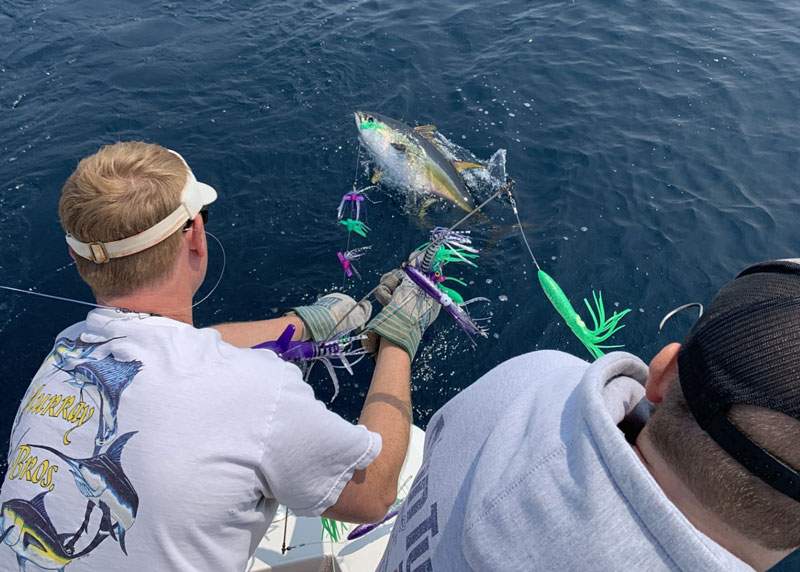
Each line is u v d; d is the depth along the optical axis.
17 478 1.20
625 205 4.84
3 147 5.46
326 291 4.14
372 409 1.70
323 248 4.47
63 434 1.19
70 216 1.24
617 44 7.17
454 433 1.14
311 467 1.26
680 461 0.72
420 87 6.41
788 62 6.76
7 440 3.29
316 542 2.18
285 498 1.29
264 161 5.30
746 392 0.63
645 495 0.70
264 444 1.19
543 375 1.09
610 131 5.71
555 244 4.46
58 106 6.05
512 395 1.09
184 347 1.25
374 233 4.60
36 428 1.23
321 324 2.42
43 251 4.42
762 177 5.12
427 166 4.89
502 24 7.67
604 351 3.69
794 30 7.48
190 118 5.86
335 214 4.77
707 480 0.68
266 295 4.09
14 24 7.61
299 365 2.44
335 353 2.22
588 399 0.82
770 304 0.66
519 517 0.81
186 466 1.12
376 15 7.88
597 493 0.73
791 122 5.80
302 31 7.45
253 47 7.11
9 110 5.98
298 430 1.22
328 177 5.16
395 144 4.95
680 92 6.27
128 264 1.28
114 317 1.30
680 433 0.72
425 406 3.46
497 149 5.53
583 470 0.76
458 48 7.14
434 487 1.10
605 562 0.71
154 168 1.29
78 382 1.24
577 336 3.64
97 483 1.14
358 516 1.48
